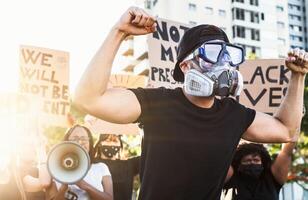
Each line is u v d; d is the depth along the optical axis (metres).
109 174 5.15
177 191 2.58
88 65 2.47
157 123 2.62
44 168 5.01
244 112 2.81
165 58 6.50
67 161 4.35
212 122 2.66
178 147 2.59
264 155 5.28
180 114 2.62
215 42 2.64
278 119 2.94
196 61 2.68
